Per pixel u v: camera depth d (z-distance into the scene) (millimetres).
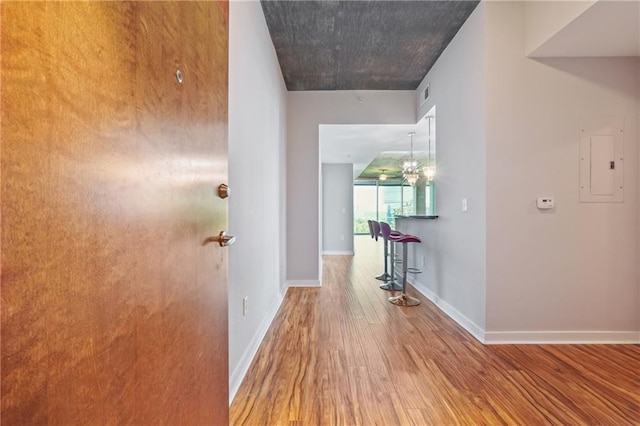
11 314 404
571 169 2473
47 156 454
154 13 734
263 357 2189
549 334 2469
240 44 1943
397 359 2166
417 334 2615
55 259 467
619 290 2484
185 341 889
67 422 483
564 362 2139
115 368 593
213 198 1121
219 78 1197
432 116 3965
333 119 4344
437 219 3432
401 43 3156
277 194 3441
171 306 809
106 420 565
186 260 899
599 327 2480
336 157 6941
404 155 7277
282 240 3863
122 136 619
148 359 702
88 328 529
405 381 1887
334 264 6328
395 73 3822
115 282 597
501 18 2473
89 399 527
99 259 556
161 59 764
